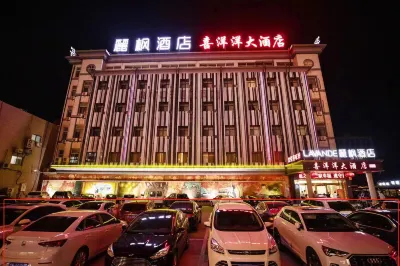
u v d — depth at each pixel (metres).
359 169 18.12
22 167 25.30
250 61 30.95
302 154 18.70
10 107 24.27
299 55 30.03
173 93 28.83
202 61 31.27
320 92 28.20
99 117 27.91
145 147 26.59
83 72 30.52
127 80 29.66
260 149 25.84
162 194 24.44
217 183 24.55
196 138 26.70
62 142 27.98
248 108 27.66
